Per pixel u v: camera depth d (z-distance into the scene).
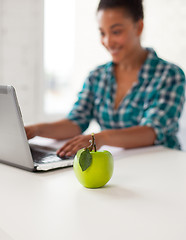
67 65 3.21
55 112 3.10
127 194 0.79
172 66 1.62
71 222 0.63
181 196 0.78
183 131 2.81
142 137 1.35
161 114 1.48
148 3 3.06
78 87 3.32
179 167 1.04
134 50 1.63
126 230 0.59
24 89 2.84
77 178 0.84
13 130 0.93
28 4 2.76
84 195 0.78
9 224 0.62
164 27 3.13
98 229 0.60
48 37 3.04
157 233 0.58
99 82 1.78
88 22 3.21
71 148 1.12
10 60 2.74
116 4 1.51
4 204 0.72
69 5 3.09
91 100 1.81
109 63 1.77
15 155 0.98
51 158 1.05
